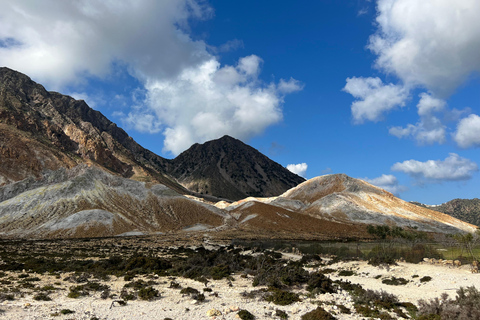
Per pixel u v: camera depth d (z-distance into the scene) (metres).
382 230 51.12
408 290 24.50
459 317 15.73
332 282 27.73
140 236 102.31
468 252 40.25
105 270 32.16
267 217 141.88
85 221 107.19
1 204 114.94
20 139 197.12
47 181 144.62
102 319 15.16
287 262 42.94
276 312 17.12
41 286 23.64
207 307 18.14
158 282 26.56
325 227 137.00
